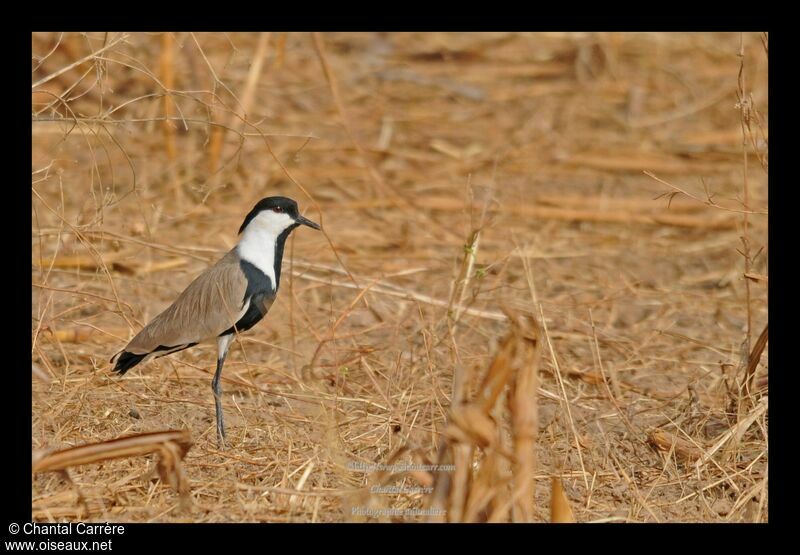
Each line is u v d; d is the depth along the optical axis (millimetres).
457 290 13352
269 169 19281
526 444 7277
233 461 9625
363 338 13133
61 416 10312
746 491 9352
